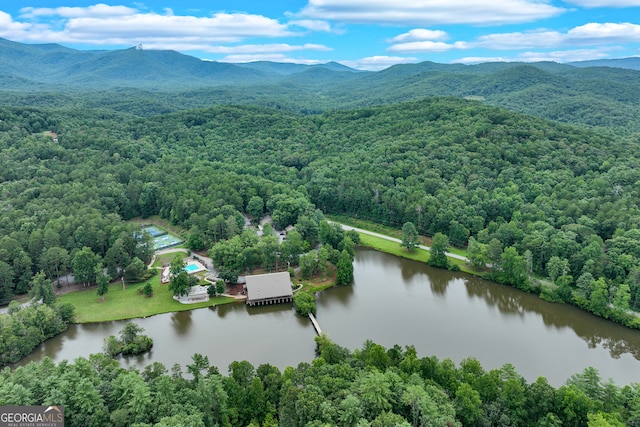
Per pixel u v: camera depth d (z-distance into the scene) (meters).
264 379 89.69
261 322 133.38
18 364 112.12
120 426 75.69
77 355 116.56
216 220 182.25
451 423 76.38
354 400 75.00
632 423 75.69
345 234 187.50
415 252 184.25
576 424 77.38
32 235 157.25
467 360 94.19
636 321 124.75
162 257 176.50
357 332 126.69
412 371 90.25
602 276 137.50
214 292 146.12
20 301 144.62
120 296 147.25
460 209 190.12
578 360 113.31
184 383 87.19
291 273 162.38
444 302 146.62
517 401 81.19
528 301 144.38
